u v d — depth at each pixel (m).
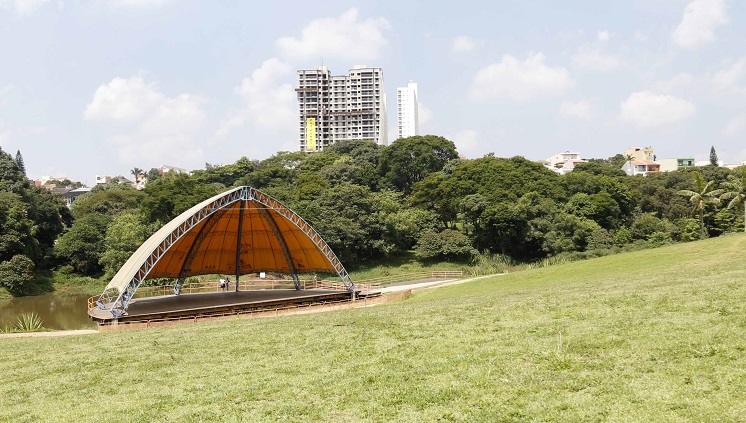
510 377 13.72
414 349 17.50
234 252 51.91
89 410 14.32
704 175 116.44
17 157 191.25
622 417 10.87
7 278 73.31
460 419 11.61
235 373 16.73
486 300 28.06
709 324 15.98
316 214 85.25
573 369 13.77
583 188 102.38
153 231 83.31
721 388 11.56
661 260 38.72
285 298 43.94
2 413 14.73
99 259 83.44
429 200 100.88
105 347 23.58
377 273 82.62
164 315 36.88
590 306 21.34
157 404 14.31
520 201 85.50
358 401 13.23
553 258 77.31
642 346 14.78
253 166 147.00
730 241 41.47
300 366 16.84
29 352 23.89
